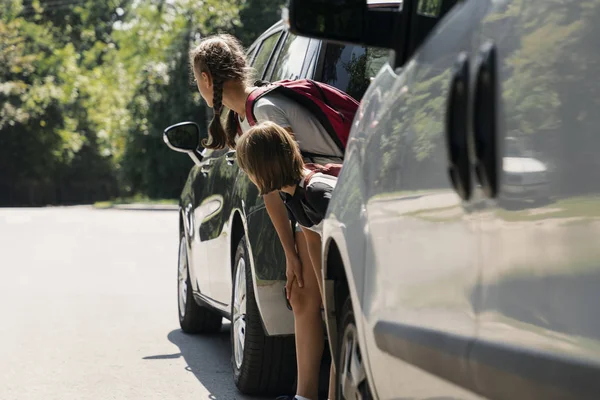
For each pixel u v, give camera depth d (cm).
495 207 246
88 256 1623
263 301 552
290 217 506
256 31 5025
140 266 1451
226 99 566
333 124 515
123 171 5319
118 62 6412
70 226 2538
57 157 6531
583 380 206
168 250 1747
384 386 334
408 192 305
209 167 745
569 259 214
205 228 733
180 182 5241
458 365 262
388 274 321
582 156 213
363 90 597
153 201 5028
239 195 608
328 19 327
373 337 339
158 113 5131
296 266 508
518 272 234
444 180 277
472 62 263
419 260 294
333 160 523
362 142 371
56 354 759
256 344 582
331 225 397
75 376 681
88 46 8069
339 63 600
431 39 304
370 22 328
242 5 5025
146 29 5462
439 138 284
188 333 864
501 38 251
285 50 654
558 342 217
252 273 564
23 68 6469
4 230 2359
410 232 302
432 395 286
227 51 566
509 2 252
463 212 264
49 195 6781
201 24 5034
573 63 219
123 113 5503
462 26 279
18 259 1567
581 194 212
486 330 250
